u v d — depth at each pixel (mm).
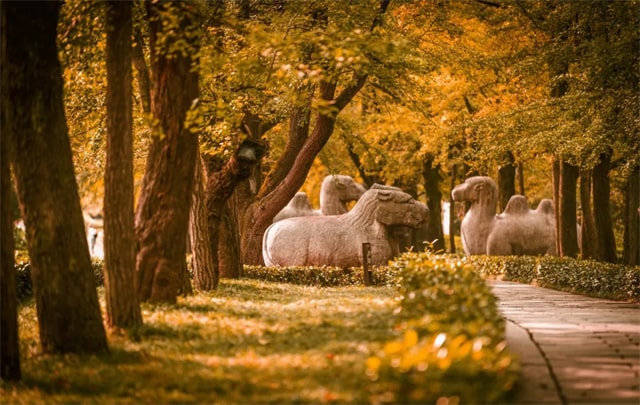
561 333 23328
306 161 45719
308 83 40562
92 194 81438
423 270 26859
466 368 13055
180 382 16719
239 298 29688
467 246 60656
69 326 20453
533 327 24859
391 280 37688
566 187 48344
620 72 35500
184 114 25281
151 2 25078
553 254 60062
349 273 42719
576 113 39750
